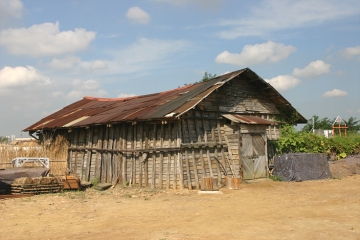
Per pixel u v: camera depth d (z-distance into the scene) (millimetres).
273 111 20469
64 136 21547
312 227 8078
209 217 9297
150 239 7270
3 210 10891
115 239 7359
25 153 19547
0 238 7715
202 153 15672
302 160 17703
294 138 20203
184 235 7523
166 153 15344
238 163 16562
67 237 7656
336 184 15570
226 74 17969
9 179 15016
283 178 17609
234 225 8359
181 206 11016
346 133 30141
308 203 11070
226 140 16828
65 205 11688
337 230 7805
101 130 18625
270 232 7684
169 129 15234
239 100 18297
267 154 18516
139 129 16469
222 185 15820
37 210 10852
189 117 15375
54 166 19016
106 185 16641
